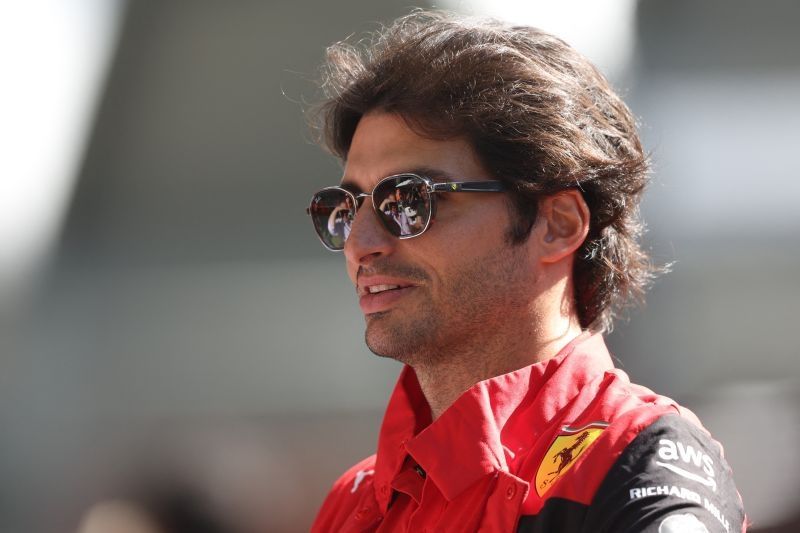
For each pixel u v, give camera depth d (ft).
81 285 82.94
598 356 23.11
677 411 20.57
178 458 72.23
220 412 75.00
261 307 78.89
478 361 23.18
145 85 88.43
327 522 26.61
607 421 20.24
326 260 81.46
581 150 23.88
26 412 76.64
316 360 75.82
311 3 87.20
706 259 75.72
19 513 71.15
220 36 88.22
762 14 82.79
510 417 21.63
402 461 22.84
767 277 75.36
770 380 73.00
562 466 19.75
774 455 67.51
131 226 85.51
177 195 86.79
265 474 71.36
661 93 79.71
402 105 23.45
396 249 23.11
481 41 24.07
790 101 79.92
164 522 69.00
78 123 87.25
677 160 77.25
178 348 78.18
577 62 25.14
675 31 82.12
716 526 17.90
